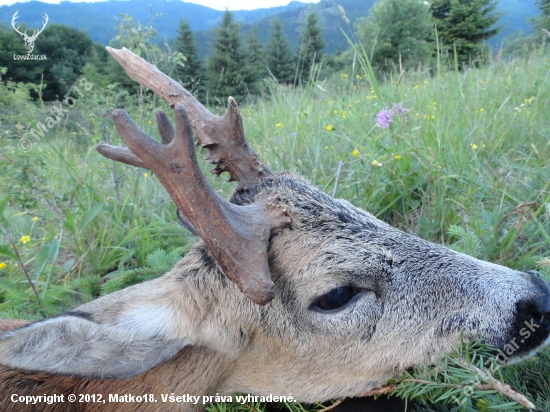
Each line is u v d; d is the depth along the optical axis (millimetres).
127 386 261
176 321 248
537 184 417
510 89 686
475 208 402
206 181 214
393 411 267
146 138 209
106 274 452
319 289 245
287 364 263
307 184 278
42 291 408
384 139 521
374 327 251
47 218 509
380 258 250
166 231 482
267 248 235
